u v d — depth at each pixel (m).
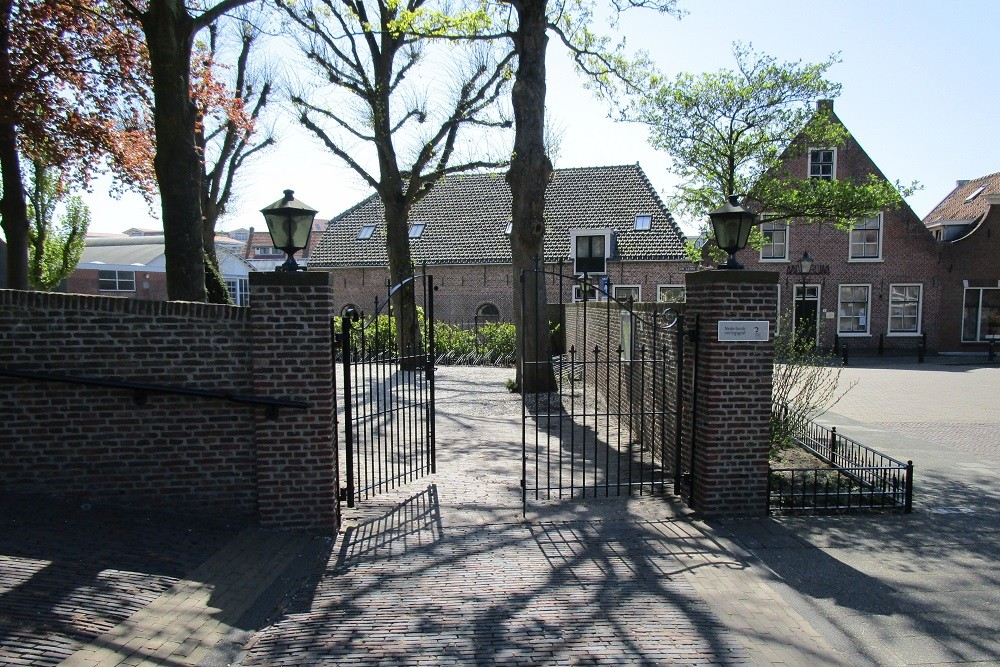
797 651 3.90
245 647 3.85
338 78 15.45
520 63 12.16
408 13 11.89
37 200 17.70
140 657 3.57
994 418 12.07
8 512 5.11
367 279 25.84
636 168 25.34
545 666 3.64
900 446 9.74
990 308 24.84
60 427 5.41
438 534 5.68
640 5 13.02
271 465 5.56
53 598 3.98
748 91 13.26
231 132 16.97
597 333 13.18
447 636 3.96
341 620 4.17
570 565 5.07
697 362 6.29
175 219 9.11
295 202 5.47
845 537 5.76
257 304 5.43
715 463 6.11
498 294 24.48
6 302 5.24
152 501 5.57
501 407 11.85
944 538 5.78
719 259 14.98
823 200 13.61
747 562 5.19
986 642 4.05
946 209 30.27
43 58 11.66
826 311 24.70
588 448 8.80
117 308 5.38
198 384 5.53
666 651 3.84
